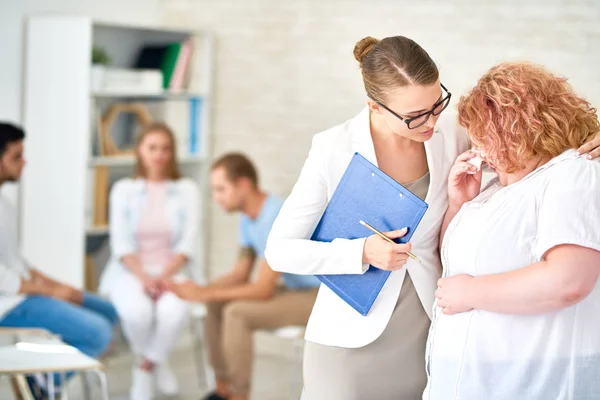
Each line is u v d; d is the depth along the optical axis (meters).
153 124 5.16
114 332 5.56
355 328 2.45
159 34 6.00
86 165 5.26
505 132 2.12
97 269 5.68
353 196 2.38
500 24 4.77
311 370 2.54
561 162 2.11
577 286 2.03
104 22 5.27
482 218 2.20
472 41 4.87
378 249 2.29
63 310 4.40
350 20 5.32
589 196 2.04
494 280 2.13
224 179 4.59
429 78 2.21
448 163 2.46
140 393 4.83
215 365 4.75
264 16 5.69
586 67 4.52
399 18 5.13
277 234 2.45
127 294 4.87
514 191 2.17
